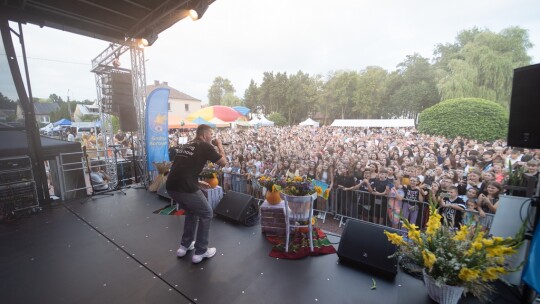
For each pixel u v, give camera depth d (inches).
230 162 287.4
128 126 244.4
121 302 79.7
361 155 261.4
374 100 1422.2
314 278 90.0
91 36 207.0
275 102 1665.8
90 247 116.4
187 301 79.5
